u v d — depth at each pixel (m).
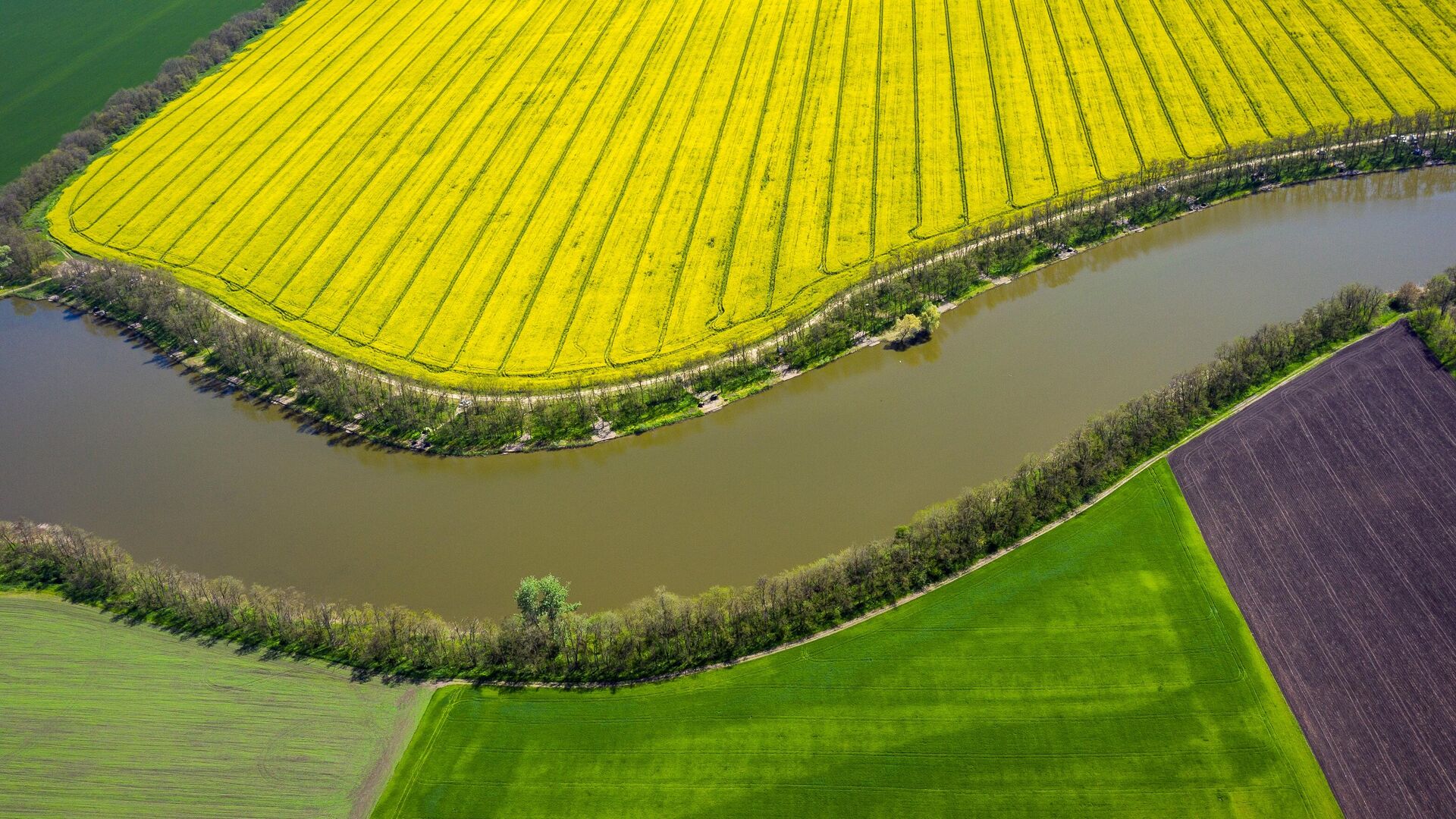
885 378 146.00
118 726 107.38
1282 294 151.50
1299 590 107.38
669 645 108.00
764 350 150.38
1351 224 163.25
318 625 113.94
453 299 166.38
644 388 145.00
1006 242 163.88
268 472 142.88
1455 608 103.44
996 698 100.88
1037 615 108.06
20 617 119.62
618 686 106.00
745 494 130.50
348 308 167.62
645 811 95.19
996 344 149.75
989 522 116.50
